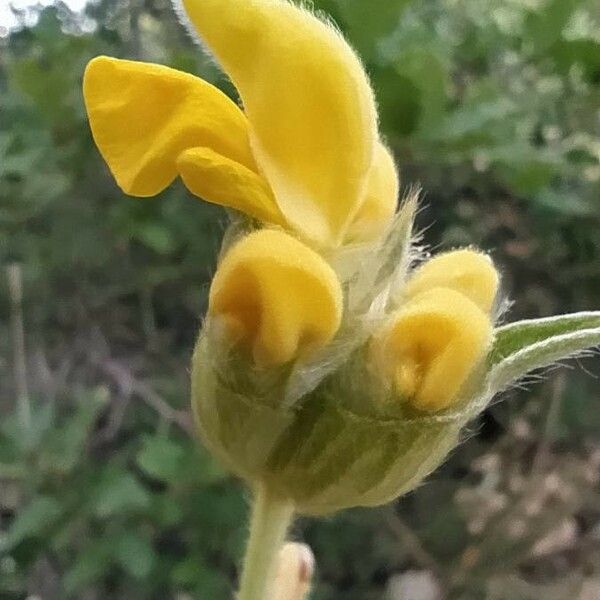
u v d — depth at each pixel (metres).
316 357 0.05
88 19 0.16
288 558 0.06
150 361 0.15
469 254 0.05
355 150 0.05
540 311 0.15
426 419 0.05
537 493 0.15
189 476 0.13
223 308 0.05
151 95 0.05
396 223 0.05
